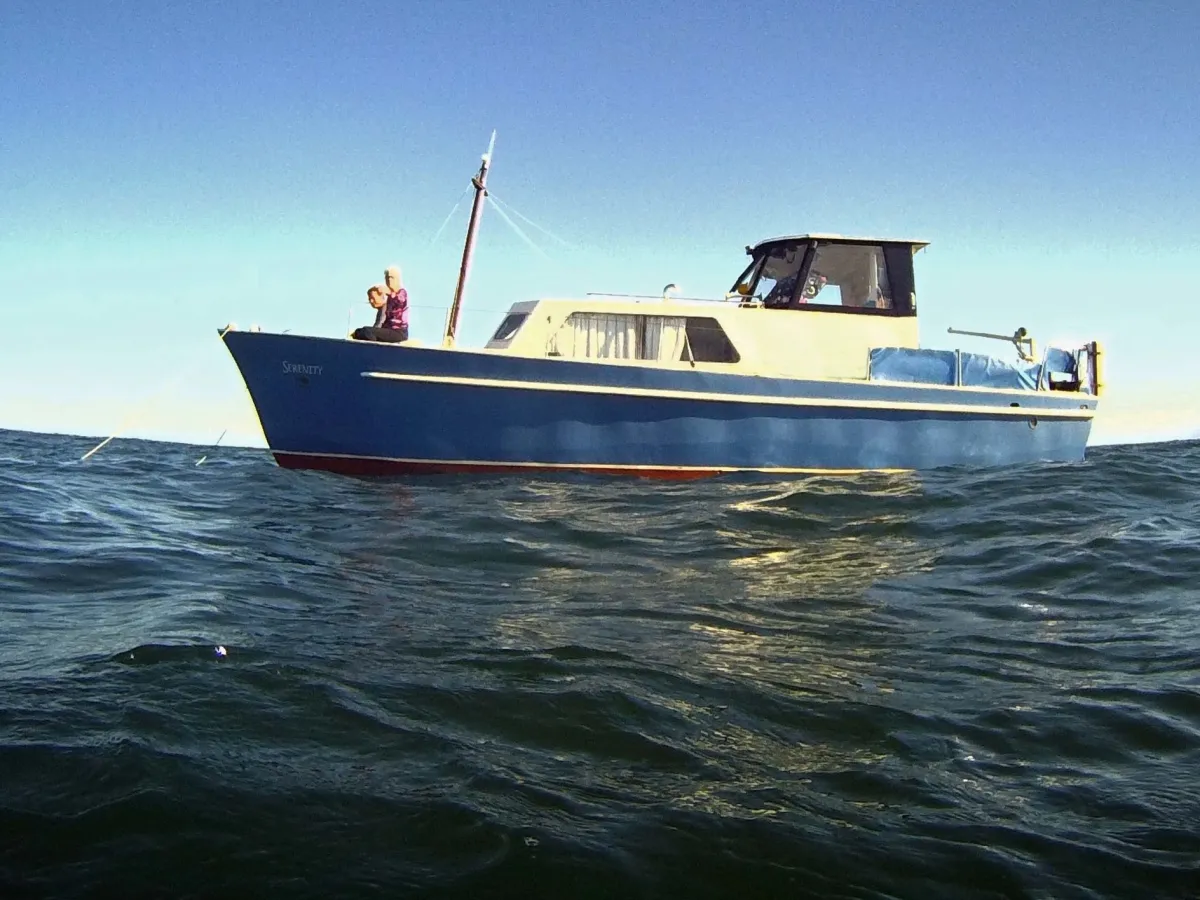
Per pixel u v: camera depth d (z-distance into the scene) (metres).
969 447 13.66
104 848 2.85
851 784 3.52
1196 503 10.26
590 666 4.74
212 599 5.88
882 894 2.79
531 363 12.10
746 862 2.93
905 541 8.59
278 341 11.85
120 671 4.34
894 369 13.35
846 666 4.96
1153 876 2.91
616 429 12.37
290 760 3.48
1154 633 5.63
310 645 4.92
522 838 2.98
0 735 3.56
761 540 8.62
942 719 4.19
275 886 2.70
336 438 12.12
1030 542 8.31
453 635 5.28
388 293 12.46
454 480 11.90
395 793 3.26
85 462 14.52
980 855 3.01
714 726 4.04
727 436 12.62
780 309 13.44
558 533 8.77
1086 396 14.48
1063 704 4.39
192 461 14.93
